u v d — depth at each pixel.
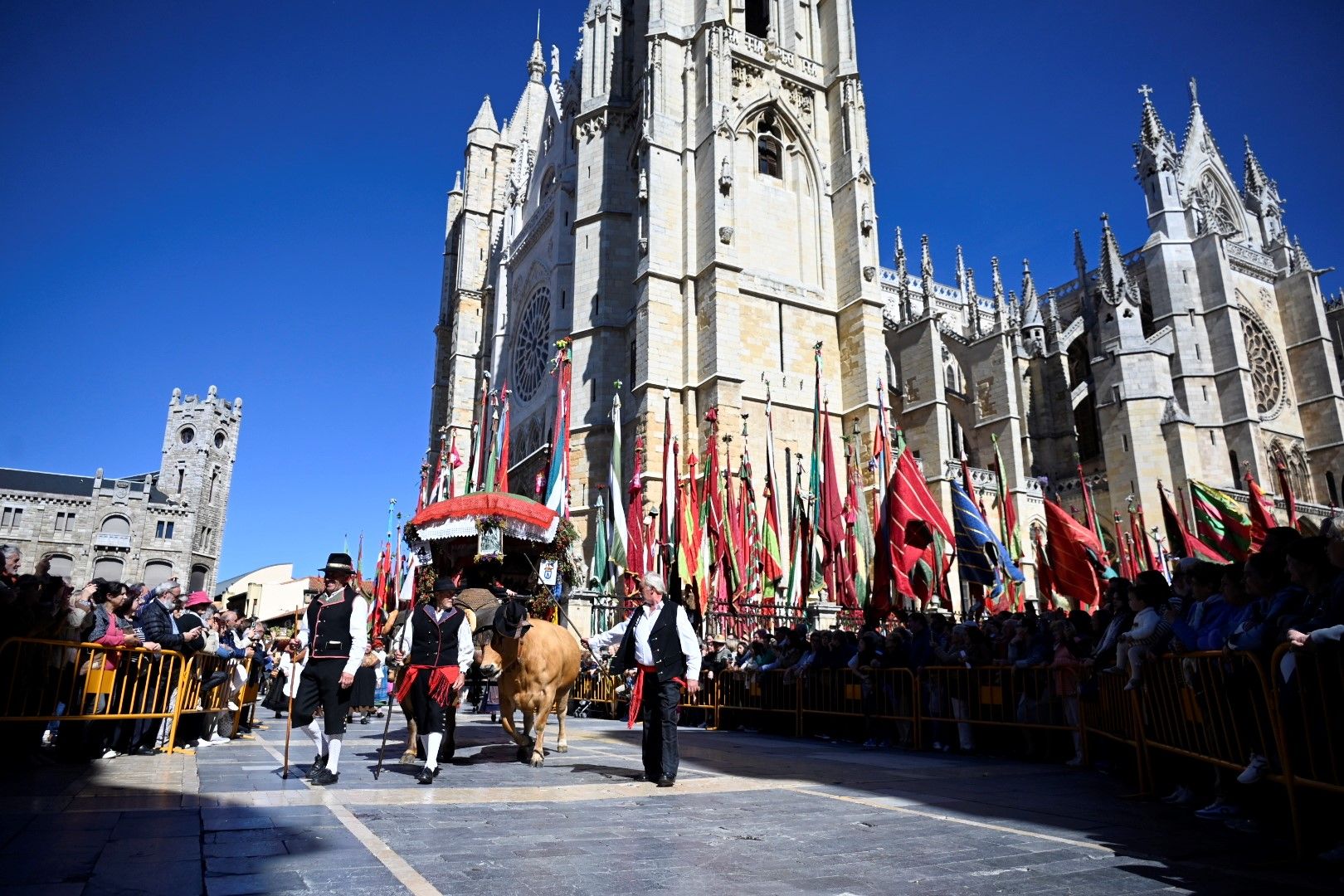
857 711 15.67
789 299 36.50
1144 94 56.75
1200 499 19.83
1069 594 18.97
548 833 6.24
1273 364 54.81
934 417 41.44
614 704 21.12
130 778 8.50
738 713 19.33
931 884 5.01
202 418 88.75
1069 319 61.41
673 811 7.34
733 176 35.06
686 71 38.06
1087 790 9.38
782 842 6.14
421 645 9.34
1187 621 9.41
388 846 5.57
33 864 4.72
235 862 4.95
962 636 15.04
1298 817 5.91
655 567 27.02
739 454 32.34
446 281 69.00
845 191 38.75
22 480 80.19
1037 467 50.94
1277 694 6.18
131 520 81.62
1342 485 52.34
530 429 46.47
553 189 50.72
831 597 25.62
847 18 40.78
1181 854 6.00
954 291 66.69
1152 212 54.78
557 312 43.72
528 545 13.80
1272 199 65.25
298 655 9.31
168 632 11.33
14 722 8.99
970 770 11.25
